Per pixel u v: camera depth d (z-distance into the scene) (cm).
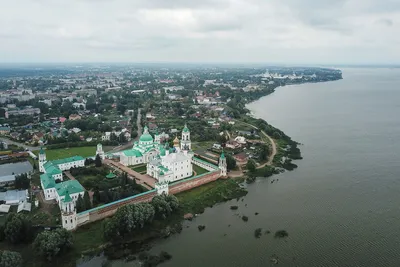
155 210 18088
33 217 17850
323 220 18400
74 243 15762
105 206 18175
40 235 14825
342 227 17650
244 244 16175
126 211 16650
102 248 15638
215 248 15875
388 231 17225
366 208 19725
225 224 18175
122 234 16325
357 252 15488
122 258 15038
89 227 17188
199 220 18688
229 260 14912
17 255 13550
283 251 15588
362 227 17625
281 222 18275
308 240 16462
